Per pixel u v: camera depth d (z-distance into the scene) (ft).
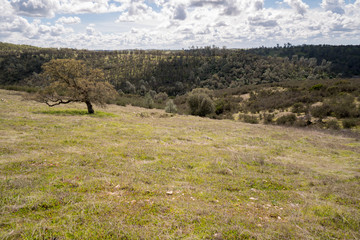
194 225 10.10
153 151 27.30
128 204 11.73
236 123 84.43
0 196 11.72
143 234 9.02
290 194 15.75
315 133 63.05
